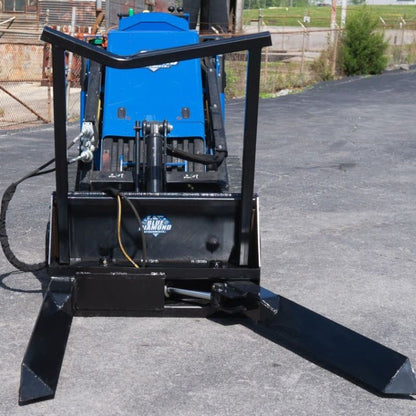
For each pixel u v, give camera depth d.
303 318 5.15
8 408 4.26
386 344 5.28
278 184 10.77
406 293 6.36
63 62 4.75
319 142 14.73
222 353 5.05
